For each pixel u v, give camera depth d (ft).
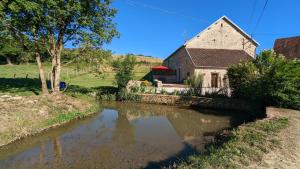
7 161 30.22
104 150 35.27
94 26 71.20
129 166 29.60
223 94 86.89
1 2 59.06
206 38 117.08
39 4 60.80
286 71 57.93
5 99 53.42
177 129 50.83
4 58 207.31
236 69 77.82
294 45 114.11
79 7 64.39
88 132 45.27
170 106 83.61
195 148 37.24
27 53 69.26
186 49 112.16
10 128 39.19
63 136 41.73
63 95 66.80
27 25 65.16
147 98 89.35
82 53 73.46
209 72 96.94
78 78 141.90
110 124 53.57
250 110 71.00
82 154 33.30
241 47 118.93
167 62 163.32
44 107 52.54
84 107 64.64
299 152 26.94
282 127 37.50
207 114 69.72
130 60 97.66
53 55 70.33
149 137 43.57
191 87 92.12
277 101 59.82
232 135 35.68
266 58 69.10
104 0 71.20
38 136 40.81
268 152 26.68
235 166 22.40
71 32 70.90
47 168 28.37
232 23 117.80
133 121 58.34
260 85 61.77
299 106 57.36
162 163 30.73
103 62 75.87
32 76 132.77
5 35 62.80
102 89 100.22
